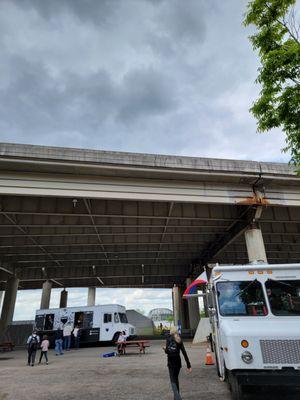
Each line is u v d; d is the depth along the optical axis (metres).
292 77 8.13
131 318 69.25
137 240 31.30
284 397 6.88
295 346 6.15
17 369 14.41
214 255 34.41
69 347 27.08
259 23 8.64
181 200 21.28
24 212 21.83
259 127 8.95
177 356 6.67
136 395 7.70
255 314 7.11
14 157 18.17
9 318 39.12
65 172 19.78
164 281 54.69
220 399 6.92
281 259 42.84
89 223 25.09
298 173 9.55
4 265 37.34
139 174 20.55
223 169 21.02
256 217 23.19
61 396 7.95
